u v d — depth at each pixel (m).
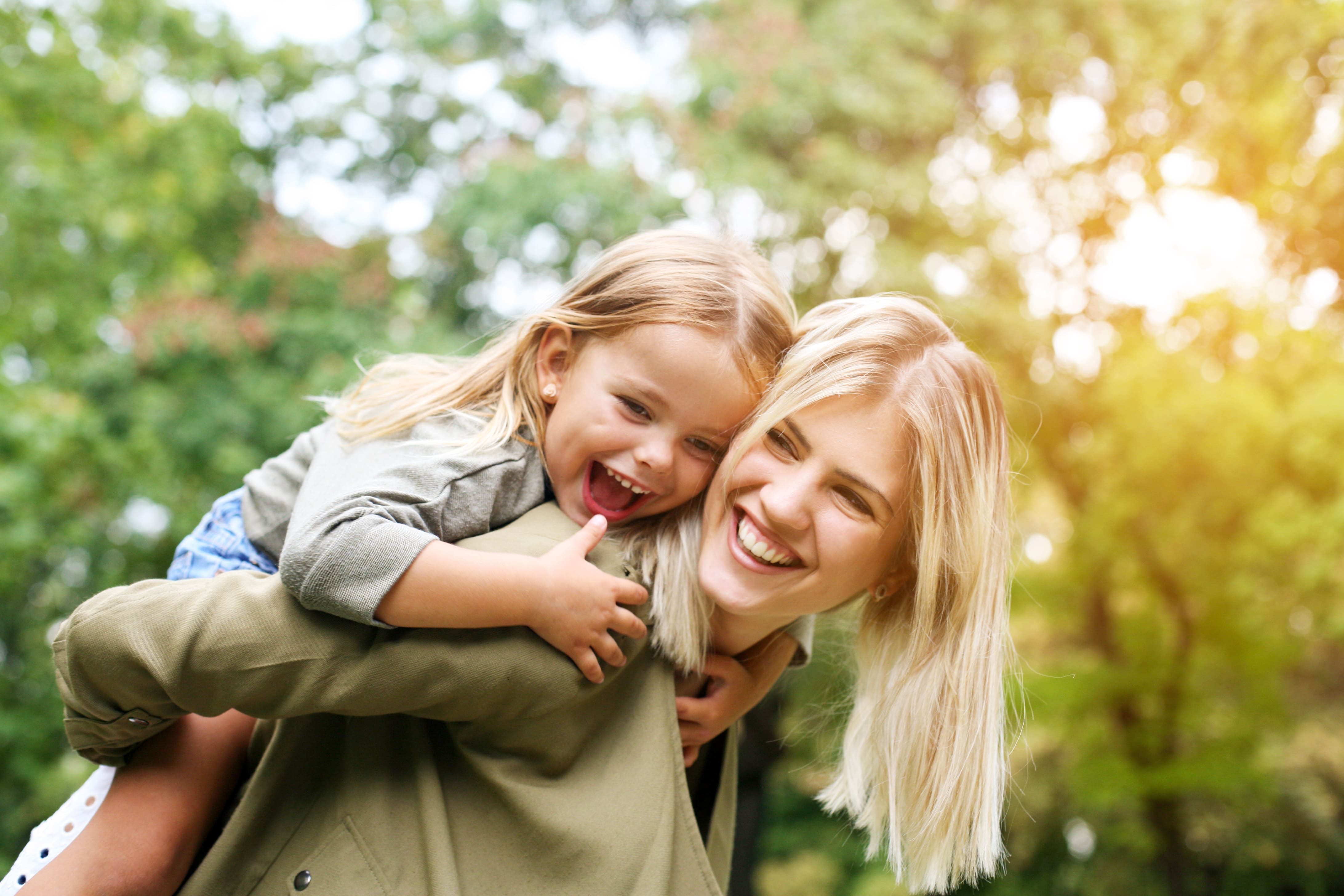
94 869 1.20
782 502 1.25
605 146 6.99
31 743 7.10
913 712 1.40
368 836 1.20
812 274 7.72
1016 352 8.48
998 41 8.82
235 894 1.23
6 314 7.38
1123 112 9.29
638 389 1.34
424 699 1.13
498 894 1.18
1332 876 11.02
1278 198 8.20
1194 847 11.38
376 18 8.51
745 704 1.46
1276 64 6.82
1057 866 11.83
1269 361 9.89
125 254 8.05
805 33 7.66
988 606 1.41
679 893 1.24
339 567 1.11
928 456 1.30
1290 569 9.27
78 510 6.88
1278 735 10.55
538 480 1.41
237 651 1.10
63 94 7.86
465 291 7.60
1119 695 9.83
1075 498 10.36
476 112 8.23
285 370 6.95
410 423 1.37
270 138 8.88
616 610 1.22
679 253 1.43
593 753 1.28
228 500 1.56
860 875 11.52
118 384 7.19
